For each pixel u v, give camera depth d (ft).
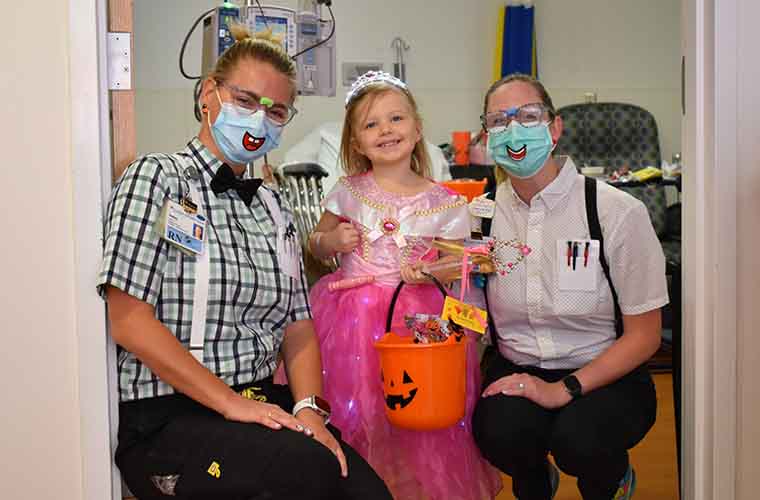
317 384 5.91
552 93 18.80
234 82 5.58
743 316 6.01
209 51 7.98
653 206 14.87
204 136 5.78
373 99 6.95
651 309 6.31
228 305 5.37
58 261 5.09
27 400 5.09
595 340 6.60
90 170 5.08
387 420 6.57
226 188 5.53
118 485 5.24
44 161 5.06
